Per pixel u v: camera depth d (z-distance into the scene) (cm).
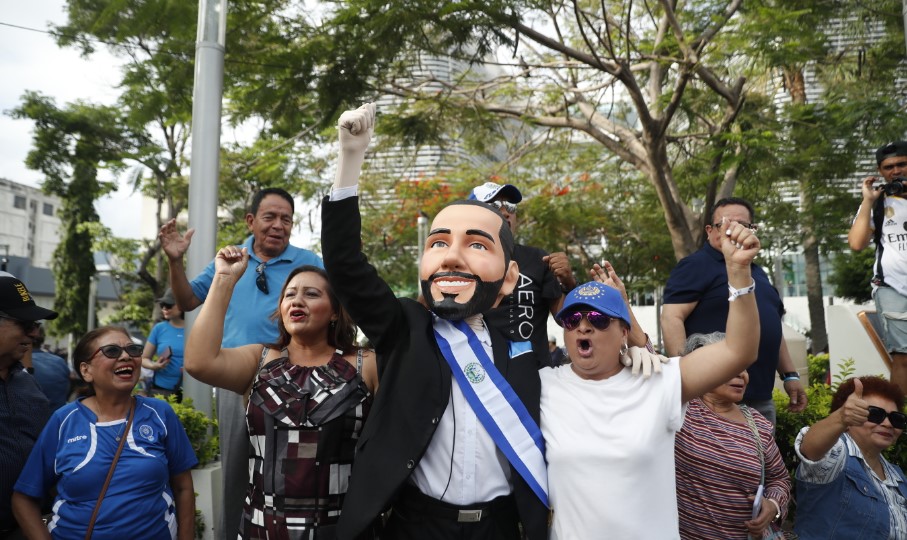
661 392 259
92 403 337
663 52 1037
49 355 504
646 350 274
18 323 340
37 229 5884
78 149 1795
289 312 300
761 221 1347
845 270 1952
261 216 413
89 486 315
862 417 330
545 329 373
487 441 261
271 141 1360
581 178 1562
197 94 595
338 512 279
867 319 606
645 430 255
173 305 686
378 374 281
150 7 727
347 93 910
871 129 966
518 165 1509
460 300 263
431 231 279
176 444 347
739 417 345
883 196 506
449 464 259
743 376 337
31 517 318
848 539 346
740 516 325
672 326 414
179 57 814
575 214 1467
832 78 1076
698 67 894
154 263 2345
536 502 257
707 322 413
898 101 1031
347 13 814
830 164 994
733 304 249
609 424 258
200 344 283
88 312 2844
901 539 348
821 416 519
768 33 828
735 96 937
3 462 331
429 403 258
